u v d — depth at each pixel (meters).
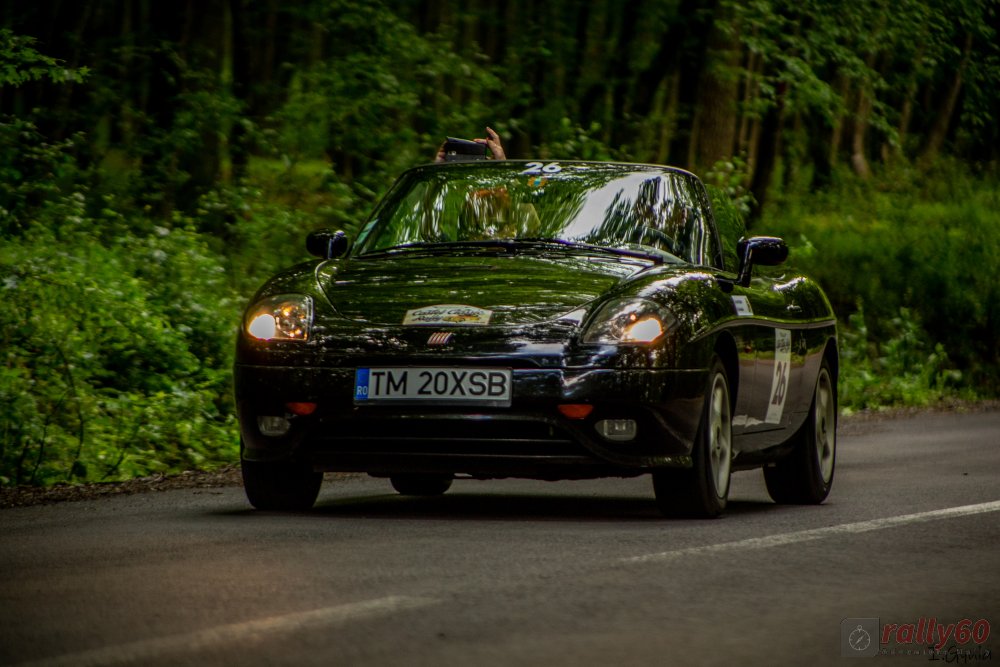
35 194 34.19
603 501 19.48
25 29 43.03
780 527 15.64
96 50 44.97
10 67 31.44
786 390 19.34
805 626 10.20
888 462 25.11
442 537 14.56
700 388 16.47
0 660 9.16
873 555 13.52
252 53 49.03
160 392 27.44
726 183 46.28
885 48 56.75
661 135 60.19
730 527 15.63
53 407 25.41
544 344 16.00
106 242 33.56
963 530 15.38
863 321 49.72
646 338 16.12
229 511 17.30
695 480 16.50
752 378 18.11
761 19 53.47
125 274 30.11
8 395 23.89
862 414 39.66
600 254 18.25
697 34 56.62
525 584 11.73
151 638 9.73
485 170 19.94
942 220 64.00
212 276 32.97
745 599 11.16
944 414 38.97
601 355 15.96
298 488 17.45
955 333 51.94
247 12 47.59
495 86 45.69
